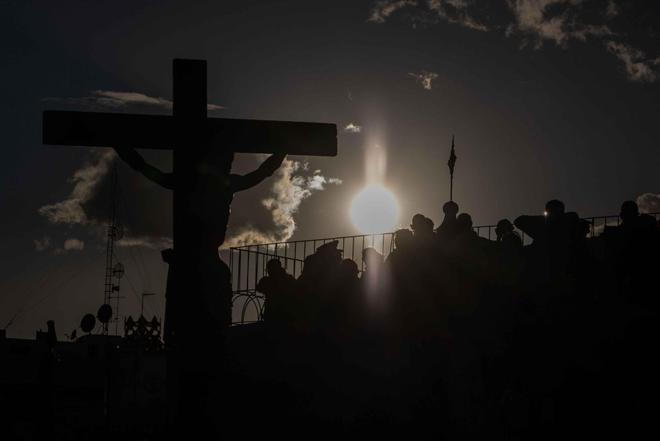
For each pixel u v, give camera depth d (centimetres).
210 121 1473
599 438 1460
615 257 1602
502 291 1741
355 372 1838
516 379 1539
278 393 1656
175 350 1457
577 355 1545
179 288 1461
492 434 1547
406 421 1647
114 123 1459
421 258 1764
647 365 1488
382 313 1845
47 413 2180
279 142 1489
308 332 1900
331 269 1941
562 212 1719
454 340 1712
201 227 1465
